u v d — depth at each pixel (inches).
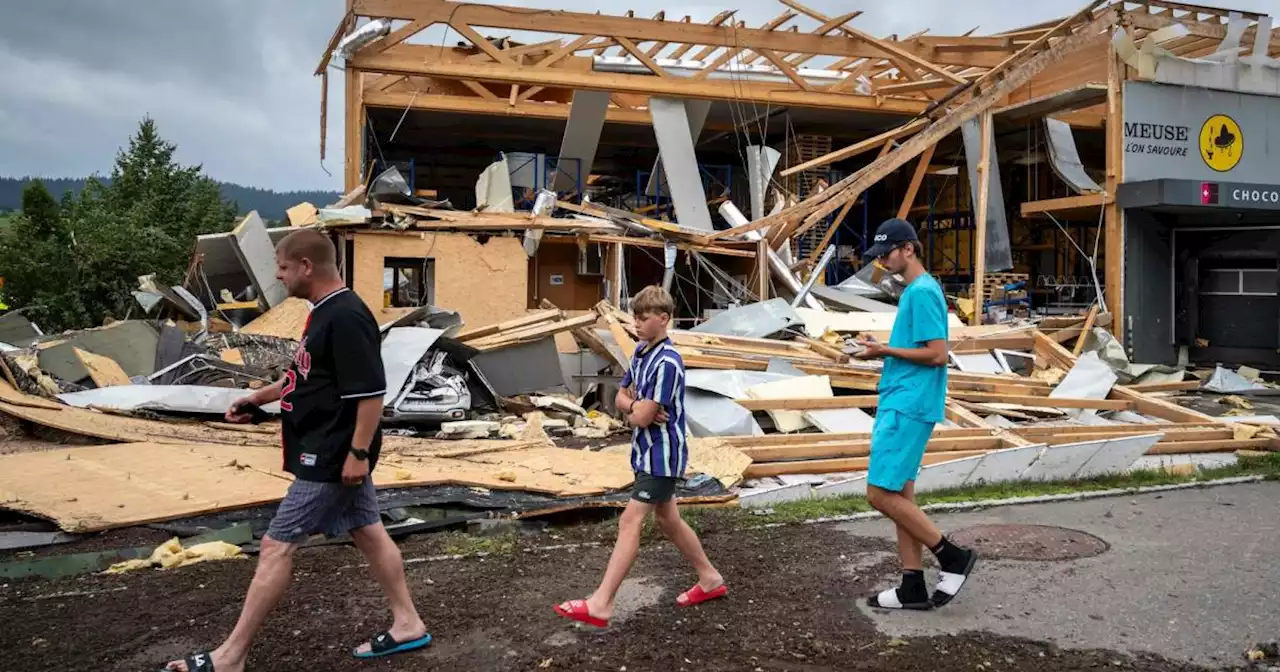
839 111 838.5
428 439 353.4
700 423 353.7
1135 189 635.5
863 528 240.1
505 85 853.8
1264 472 313.3
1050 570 202.7
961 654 155.9
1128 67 649.6
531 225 660.1
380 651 152.5
